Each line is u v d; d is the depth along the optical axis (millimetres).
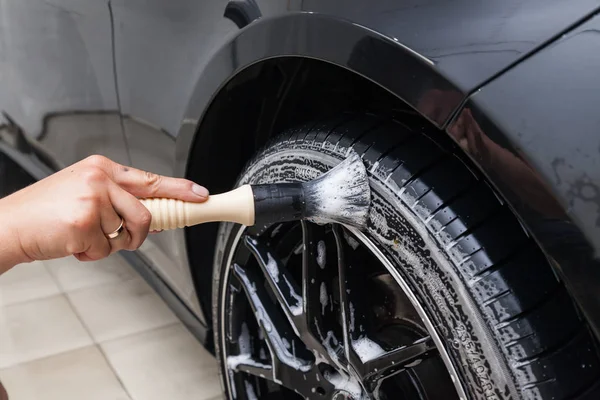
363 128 749
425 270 662
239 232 939
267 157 858
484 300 622
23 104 1600
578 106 541
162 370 1476
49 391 1405
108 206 639
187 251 1142
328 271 846
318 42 697
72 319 1678
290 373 907
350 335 783
